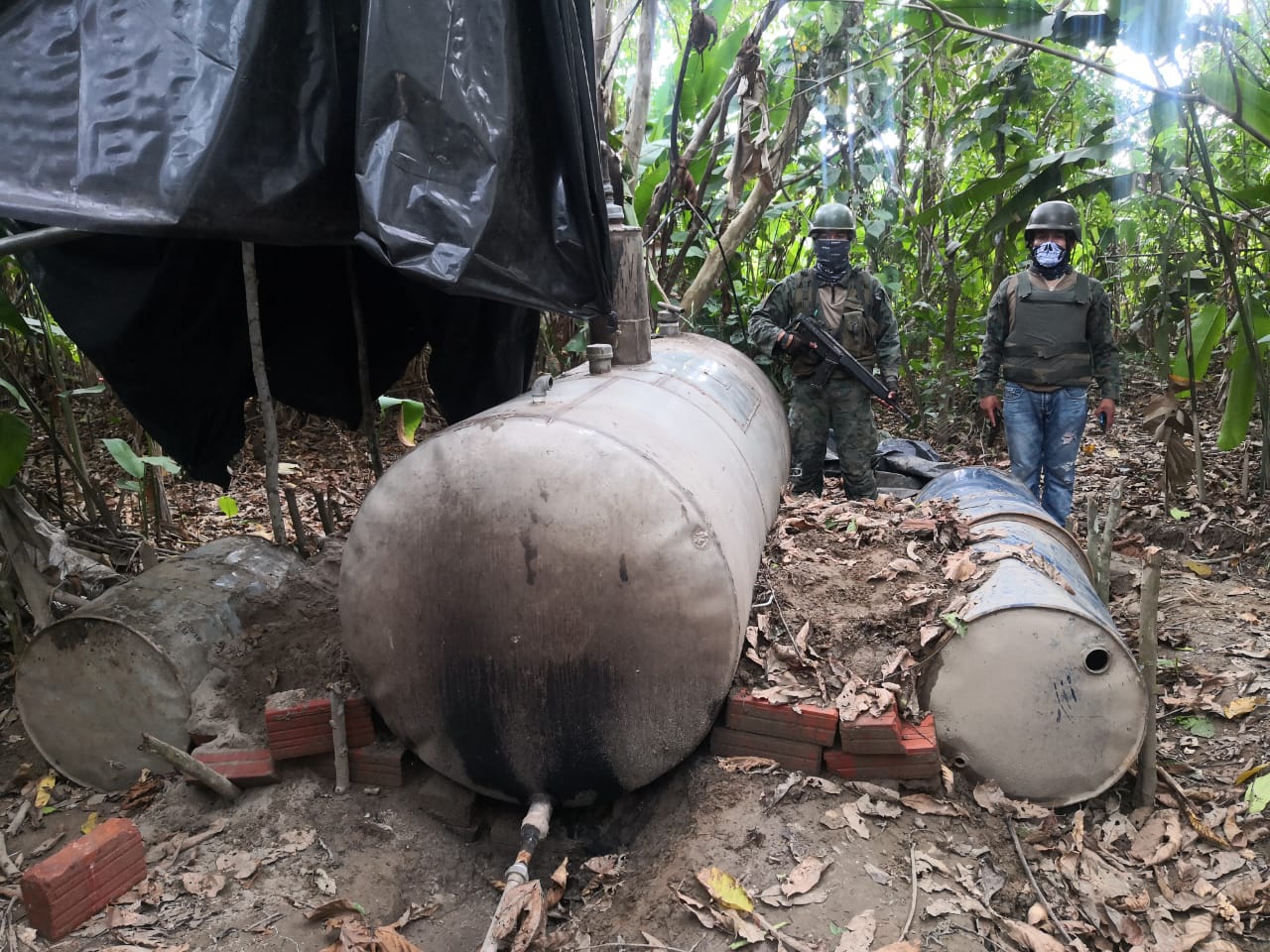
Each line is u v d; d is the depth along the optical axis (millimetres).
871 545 3275
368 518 2514
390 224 2312
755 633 2762
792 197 8609
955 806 2488
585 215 2680
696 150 5707
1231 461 6527
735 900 2158
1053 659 2529
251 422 7570
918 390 8125
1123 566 4758
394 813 2752
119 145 2268
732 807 2461
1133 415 8258
